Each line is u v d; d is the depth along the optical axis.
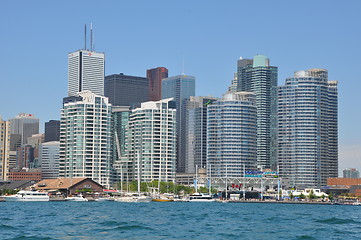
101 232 181.12
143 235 174.62
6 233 175.62
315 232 190.25
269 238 172.75
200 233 183.00
